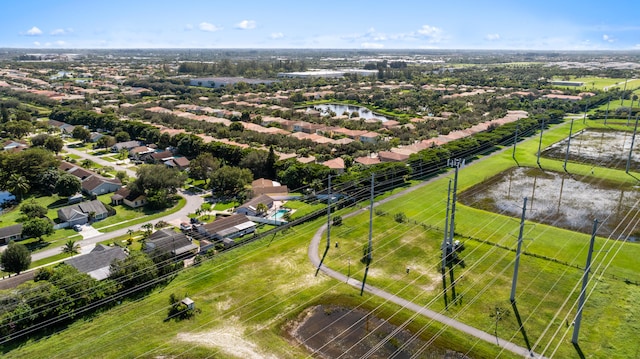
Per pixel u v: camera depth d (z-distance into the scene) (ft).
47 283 191.11
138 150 469.16
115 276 204.33
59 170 372.99
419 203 322.96
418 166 391.45
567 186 362.74
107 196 353.72
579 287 208.85
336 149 471.21
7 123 552.41
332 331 181.27
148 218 307.58
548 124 612.70
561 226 282.56
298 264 233.55
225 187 351.05
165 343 173.17
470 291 206.49
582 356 164.66
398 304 197.98
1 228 269.44
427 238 262.67
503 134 504.02
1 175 352.69
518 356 165.27
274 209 313.94
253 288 211.41
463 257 239.30
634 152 463.83
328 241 252.21
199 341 174.60
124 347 170.71
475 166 421.18
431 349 170.40
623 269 225.35
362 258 239.09
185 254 248.52
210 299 202.69
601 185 365.20
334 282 216.54
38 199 346.13
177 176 352.28
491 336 176.35
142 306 197.57
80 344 172.24
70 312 185.68
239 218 288.10
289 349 170.81
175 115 625.82
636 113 642.63
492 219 293.23
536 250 247.50
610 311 190.08
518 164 426.51
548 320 184.96
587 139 524.52
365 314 191.72
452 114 643.86
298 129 572.51
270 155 394.93
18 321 174.29
